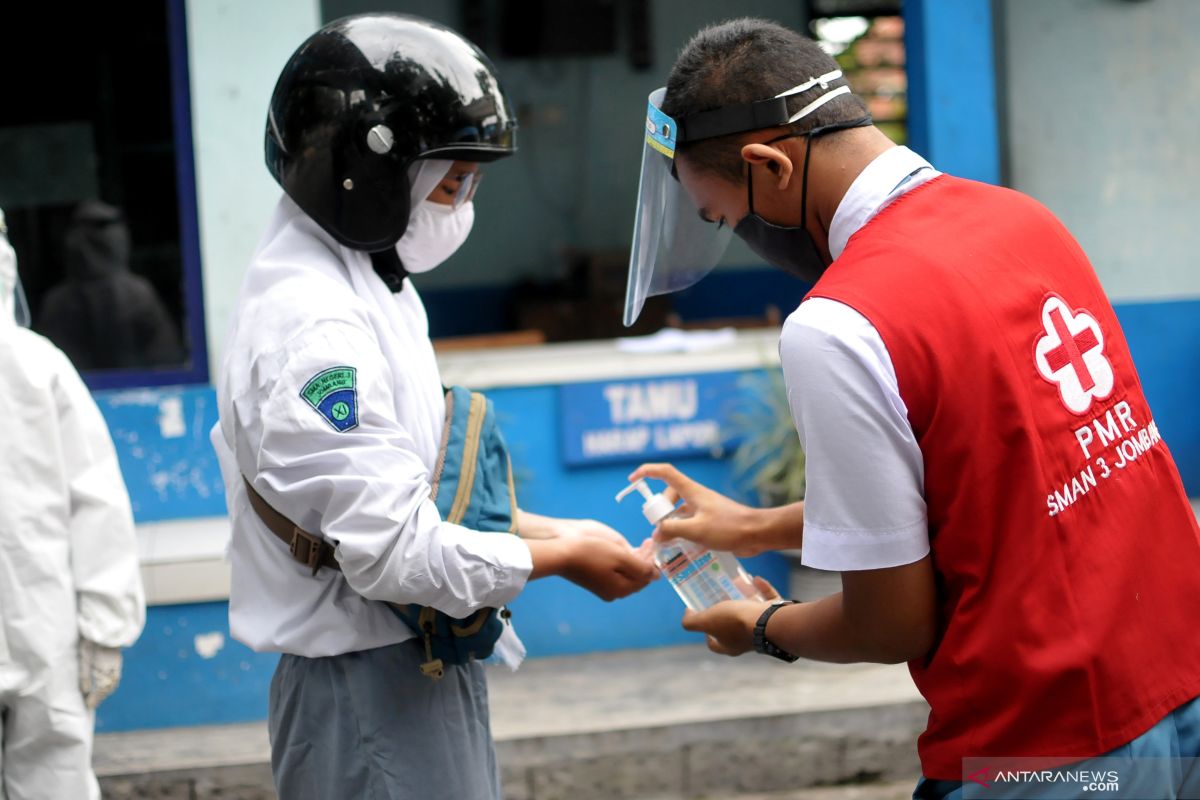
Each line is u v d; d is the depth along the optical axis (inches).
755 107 90.0
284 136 102.0
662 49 429.4
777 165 90.7
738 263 421.7
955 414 81.7
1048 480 83.1
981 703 84.6
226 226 230.1
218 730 208.1
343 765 102.7
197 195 243.9
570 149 432.8
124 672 207.6
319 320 96.2
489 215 432.8
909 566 83.3
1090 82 276.2
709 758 200.7
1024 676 82.7
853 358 81.1
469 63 102.2
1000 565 83.0
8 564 132.3
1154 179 279.1
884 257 84.4
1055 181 278.8
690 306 420.5
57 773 136.4
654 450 237.5
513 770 196.5
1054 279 88.9
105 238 250.1
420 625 100.1
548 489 236.5
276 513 100.7
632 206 436.8
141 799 193.2
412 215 104.1
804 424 83.4
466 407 104.7
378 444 94.7
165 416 230.1
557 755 197.3
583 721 201.3
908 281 83.0
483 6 418.6
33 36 246.5
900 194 89.7
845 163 90.7
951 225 87.4
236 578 106.8
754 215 94.3
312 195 101.0
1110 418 88.1
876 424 81.4
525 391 234.8
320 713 103.5
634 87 431.8
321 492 94.1
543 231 435.8
